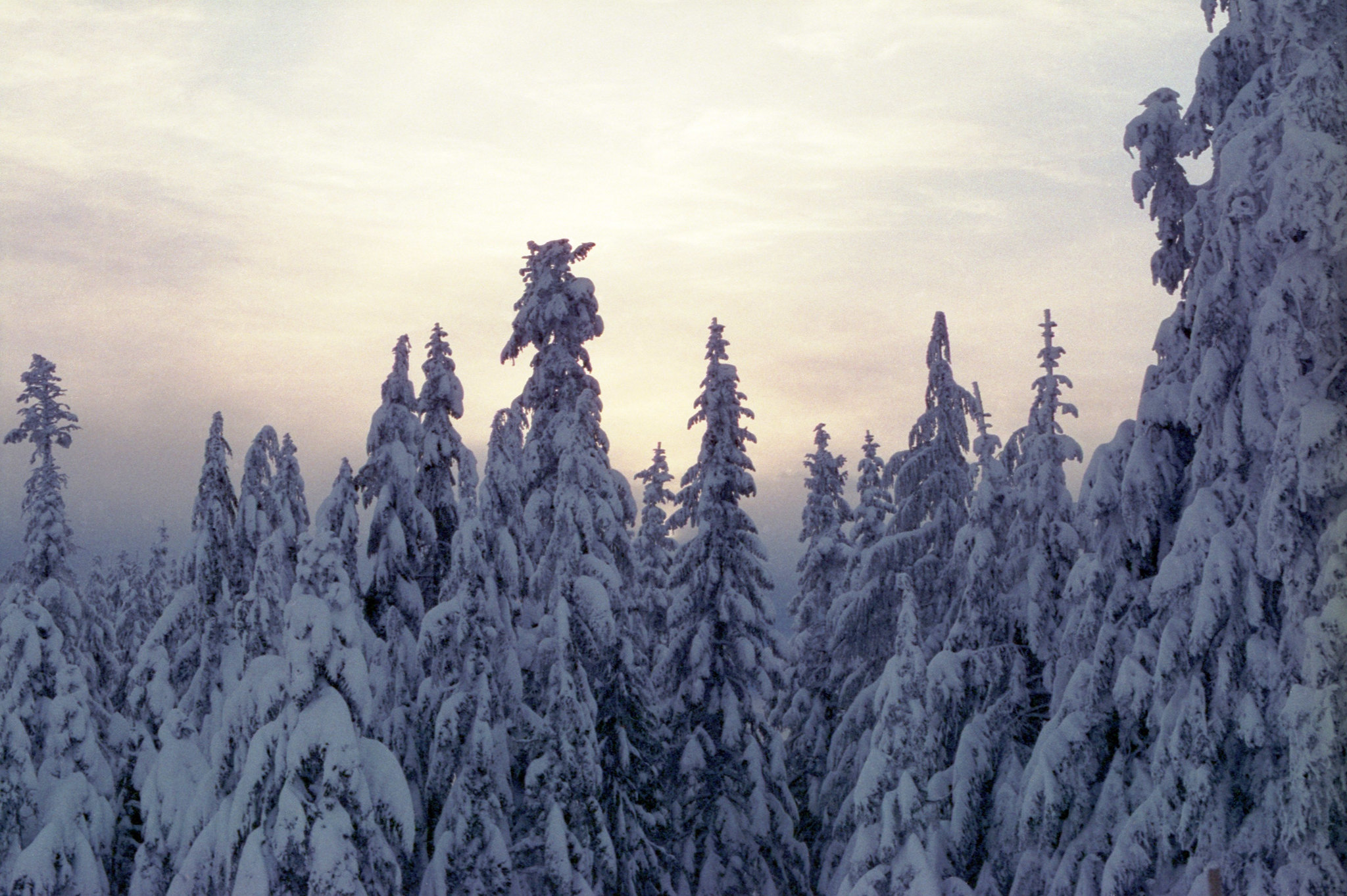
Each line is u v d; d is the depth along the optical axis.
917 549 29.89
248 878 18.09
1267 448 16.86
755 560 30.58
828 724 34.53
